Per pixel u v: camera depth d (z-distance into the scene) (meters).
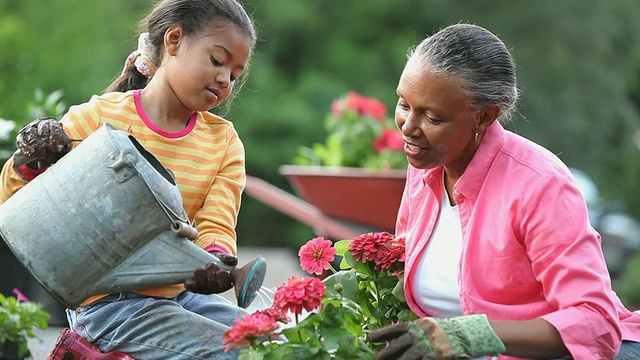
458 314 3.90
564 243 3.54
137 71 4.34
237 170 4.25
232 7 4.05
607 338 3.48
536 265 3.59
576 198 3.63
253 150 19.33
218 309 4.15
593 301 3.48
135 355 3.88
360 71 20.83
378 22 21.64
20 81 19.95
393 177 7.21
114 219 3.62
